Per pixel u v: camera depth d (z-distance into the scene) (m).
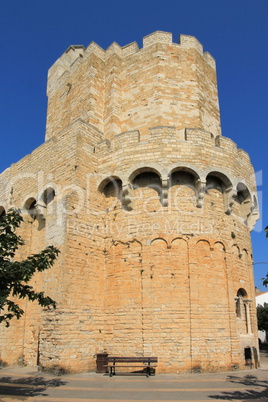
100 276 18.05
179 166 17.92
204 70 22.69
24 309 20.14
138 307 16.66
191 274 16.84
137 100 21.36
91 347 16.58
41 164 21.39
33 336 19.09
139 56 22.25
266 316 48.62
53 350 15.62
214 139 21.72
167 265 16.94
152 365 15.24
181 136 20.00
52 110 26.20
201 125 20.66
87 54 23.16
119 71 22.58
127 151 18.72
